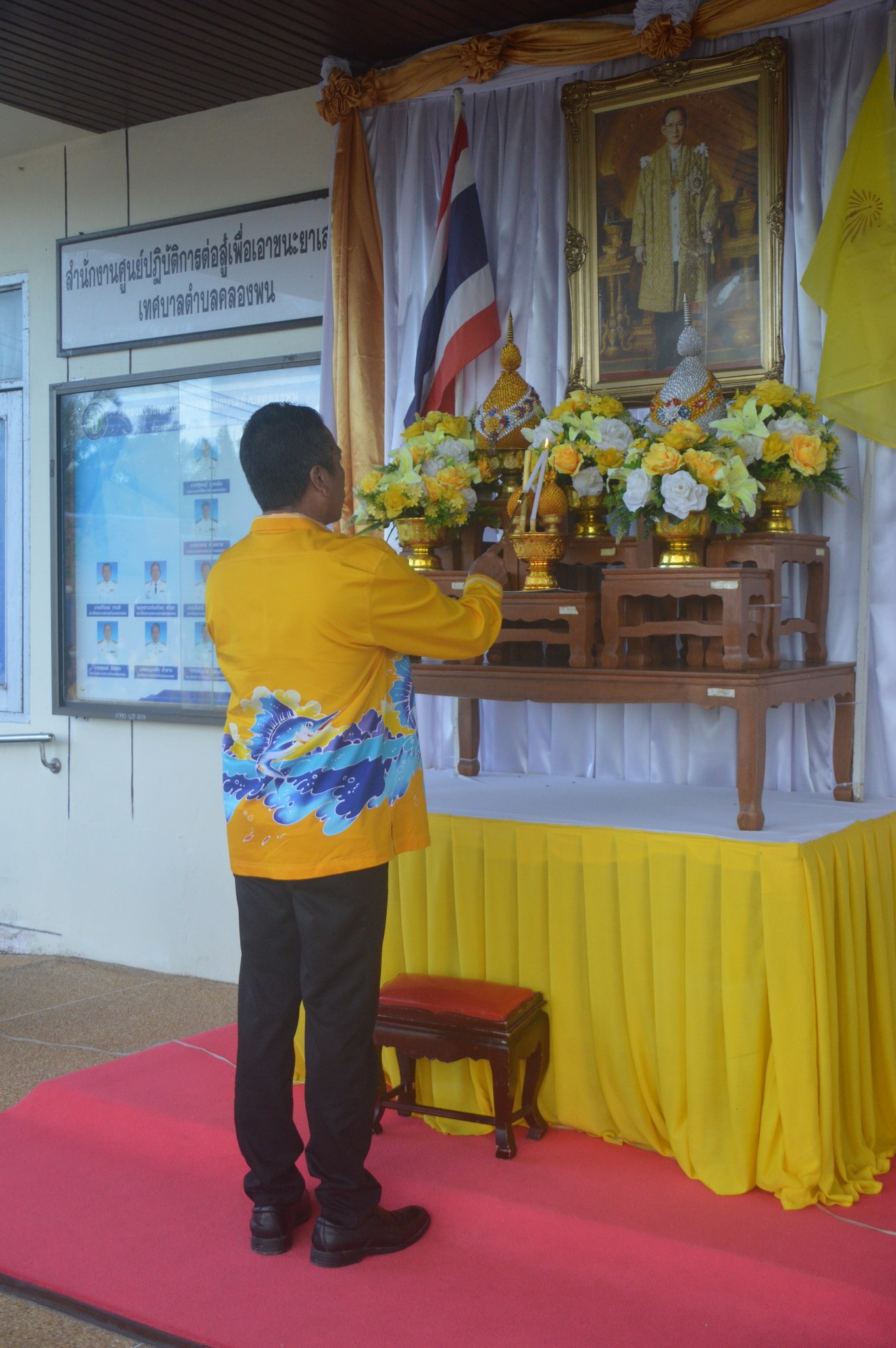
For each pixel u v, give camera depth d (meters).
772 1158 2.35
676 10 3.00
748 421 2.72
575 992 2.60
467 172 3.41
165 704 4.27
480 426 3.14
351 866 2.07
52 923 4.60
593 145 3.22
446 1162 2.50
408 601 2.10
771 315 3.01
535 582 2.83
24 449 4.62
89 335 4.38
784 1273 2.02
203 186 4.11
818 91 2.97
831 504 2.99
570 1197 2.32
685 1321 1.98
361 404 3.58
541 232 3.36
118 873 4.42
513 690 2.80
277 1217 2.22
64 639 4.49
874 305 2.80
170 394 4.20
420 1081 2.78
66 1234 2.33
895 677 2.93
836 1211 2.26
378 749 2.11
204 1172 2.58
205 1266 2.19
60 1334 2.03
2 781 4.70
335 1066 2.12
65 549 4.48
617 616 2.69
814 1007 2.30
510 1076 2.46
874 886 2.56
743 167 3.03
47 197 4.49
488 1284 2.10
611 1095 2.57
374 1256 2.19
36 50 3.60
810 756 3.08
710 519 2.62
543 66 3.29
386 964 2.87
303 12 3.31
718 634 2.55
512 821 2.67
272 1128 2.22
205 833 4.21
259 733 2.11
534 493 2.81
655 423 2.78
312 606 2.04
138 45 3.56
